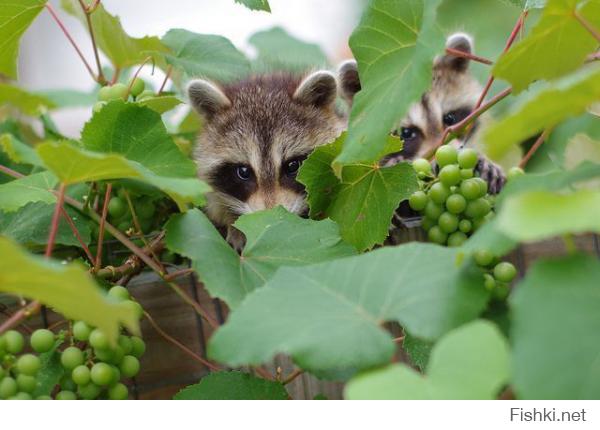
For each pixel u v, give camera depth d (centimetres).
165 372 98
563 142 120
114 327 70
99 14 101
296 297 72
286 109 136
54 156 74
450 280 71
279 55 152
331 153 90
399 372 64
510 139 69
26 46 211
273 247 84
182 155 86
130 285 96
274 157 133
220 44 107
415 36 82
